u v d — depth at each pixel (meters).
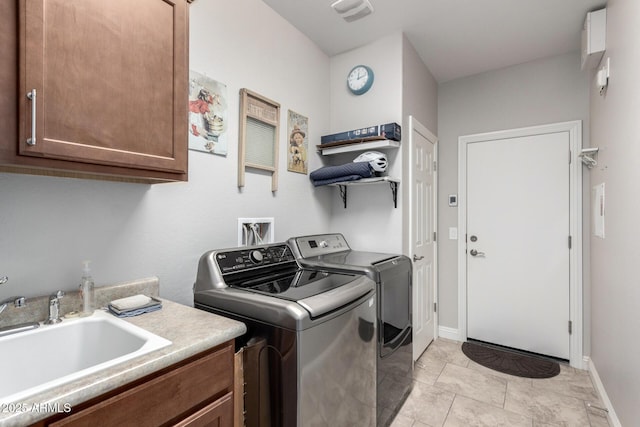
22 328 0.96
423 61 2.77
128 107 1.00
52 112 0.84
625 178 1.59
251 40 1.91
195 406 0.91
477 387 2.19
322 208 2.57
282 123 2.16
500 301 2.88
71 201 1.18
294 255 1.98
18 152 0.79
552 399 2.05
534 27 2.27
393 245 2.36
